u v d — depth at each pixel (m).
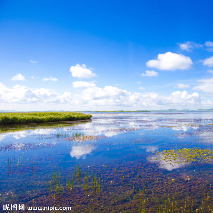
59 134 20.34
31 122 37.16
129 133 20.70
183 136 18.41
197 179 7.33
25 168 8.85
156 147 13.45
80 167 8.98
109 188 6.60
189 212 5.05
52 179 7.46
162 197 5.91
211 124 31.75
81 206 5.42
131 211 5.12
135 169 8.62
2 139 17.16
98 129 25.14
